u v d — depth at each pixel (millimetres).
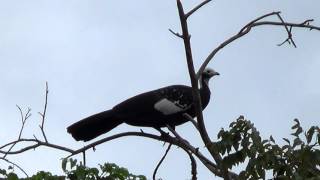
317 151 7621
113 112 13219
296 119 7797
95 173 8922
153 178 10719
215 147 8047
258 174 7781
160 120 13695
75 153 10711
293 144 7691
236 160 7941
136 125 13688
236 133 7934
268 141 7824
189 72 9625
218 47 10305
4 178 8930
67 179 8922
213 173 10172
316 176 7543
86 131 13109
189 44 9422
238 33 10477
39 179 8742
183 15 9281
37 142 10500
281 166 7734
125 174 9062
